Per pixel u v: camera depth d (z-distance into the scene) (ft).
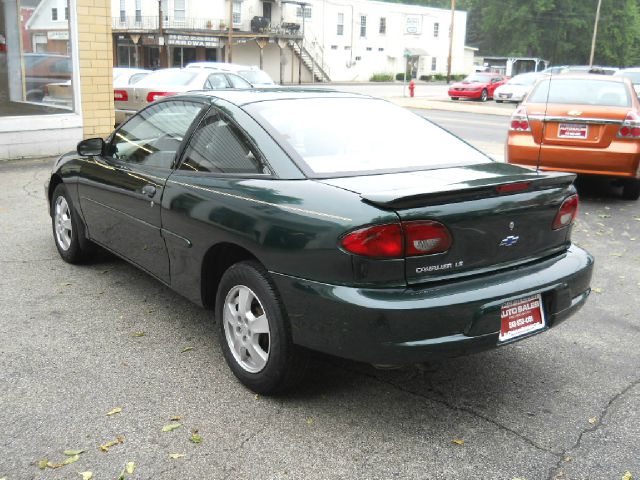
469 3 306.96
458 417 11.03
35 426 10.41
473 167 12.30
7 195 26.22
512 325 10.59
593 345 14.01
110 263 18.39
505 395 11.80
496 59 160.25
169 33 144.77
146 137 14.76
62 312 14.93
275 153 11.62
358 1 187.01
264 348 11.41
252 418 10.82
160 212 13.32
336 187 10.60
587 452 10.11
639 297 16.96
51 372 12.17
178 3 148.66
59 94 35.63
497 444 10.27
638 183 27.89
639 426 10.88
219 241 11.71
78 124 35.68
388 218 9.60
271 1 164.35
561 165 27.12
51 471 9.34
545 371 12.78
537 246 11.35
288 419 10.82
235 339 11.78
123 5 152.56
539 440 10.41
